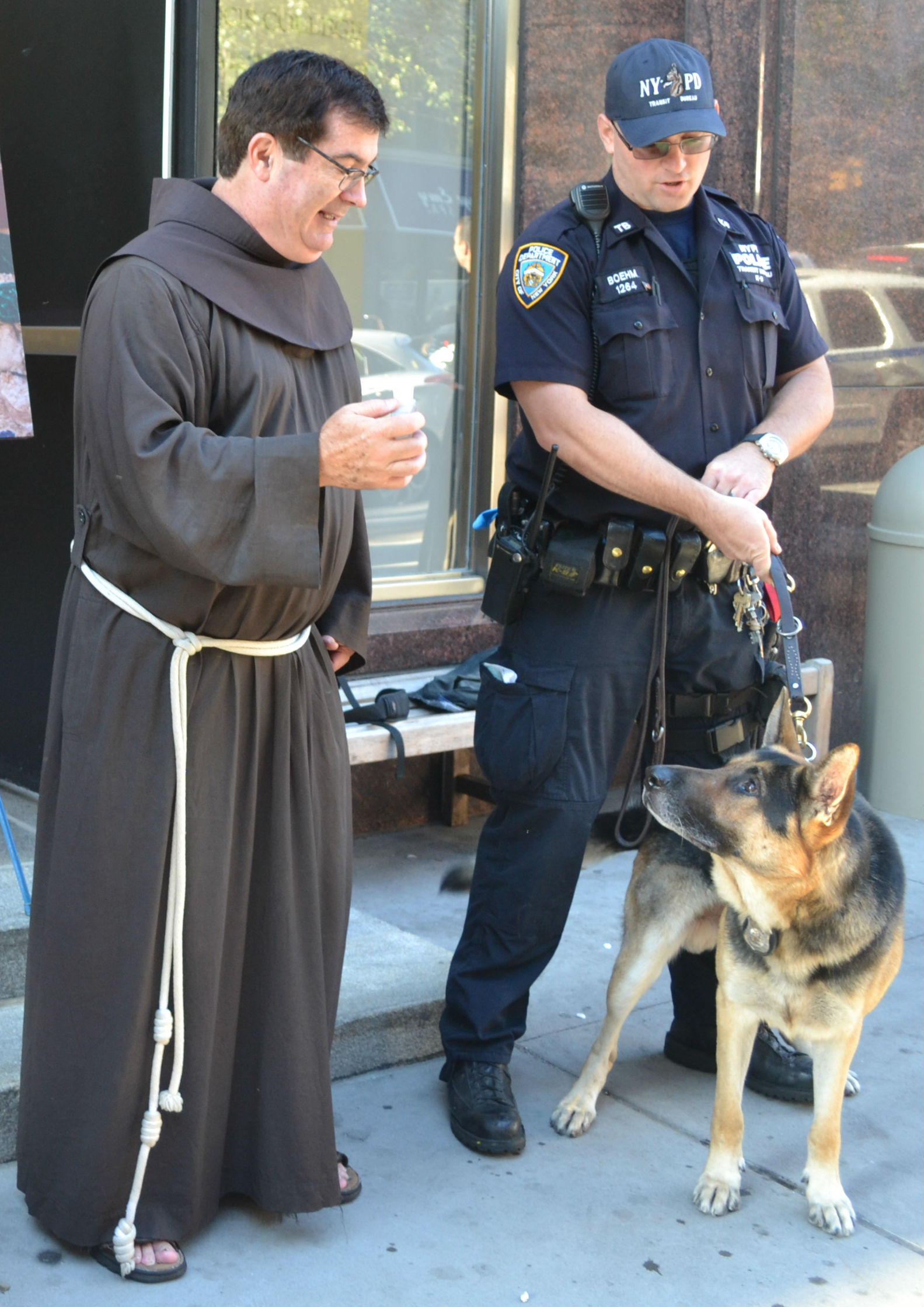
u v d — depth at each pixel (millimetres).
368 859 4840
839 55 5453
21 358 3039
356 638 2758
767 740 2832
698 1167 2943
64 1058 2387
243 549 2160
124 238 3834
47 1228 2531
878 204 5711
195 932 2367
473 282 5066
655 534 2873
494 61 4863
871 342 5781
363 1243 2600
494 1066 3021
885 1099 3285
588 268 2871
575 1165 2928
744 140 5285
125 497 2191
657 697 3002
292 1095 2496
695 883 2988
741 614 3057
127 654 2318
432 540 5172
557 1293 2475
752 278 2986
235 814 2408
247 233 2330
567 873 2986
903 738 5605
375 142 2293
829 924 2631
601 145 5023
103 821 2318
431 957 3660
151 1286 2426
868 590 5723
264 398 2324
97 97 3834
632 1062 3434
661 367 2881
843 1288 2535
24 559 4062
